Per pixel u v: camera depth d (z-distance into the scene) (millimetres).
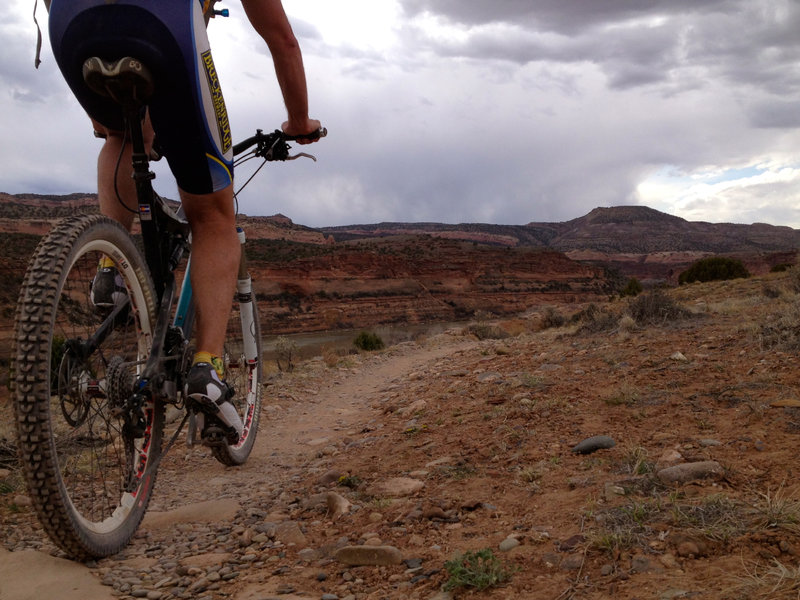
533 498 2814
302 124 3096
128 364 2574
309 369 12586
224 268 2697
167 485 4344
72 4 2186
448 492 3121
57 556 2645
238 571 2533
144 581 2492
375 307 152500
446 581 2094
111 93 2262
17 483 3916
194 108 2305
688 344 6051
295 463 4770
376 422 5969
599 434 3672
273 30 2584
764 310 7758
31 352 2102
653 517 2260
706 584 1744
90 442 2764
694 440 3234
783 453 2834
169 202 2967
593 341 7691
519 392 5316
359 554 2404
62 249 2209
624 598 1763
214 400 2656
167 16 2162
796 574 1636
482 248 193375
